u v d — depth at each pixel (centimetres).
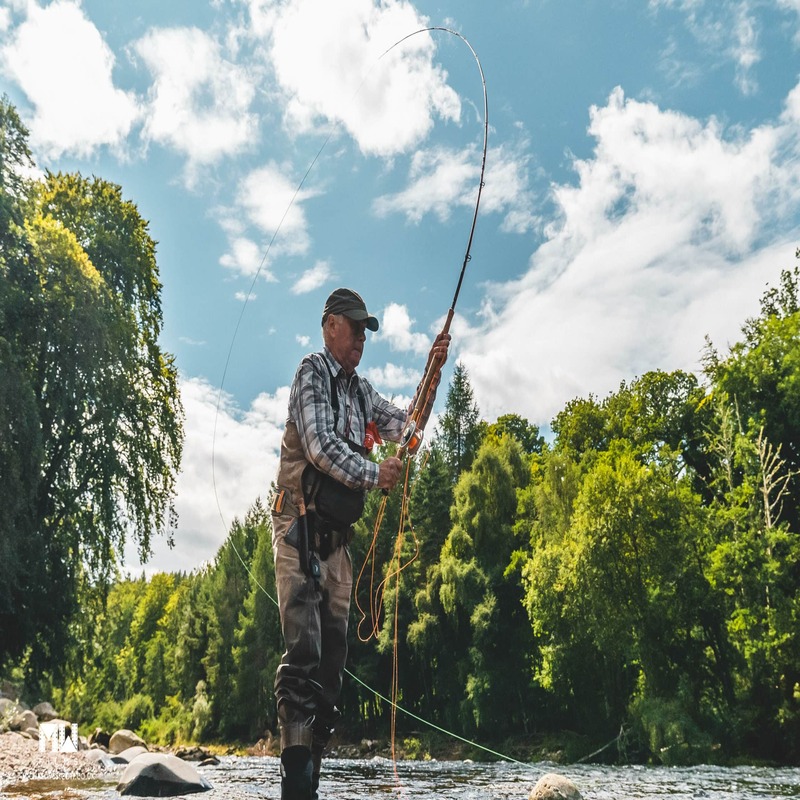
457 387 6281
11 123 2238
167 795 729
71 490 2412
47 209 2900
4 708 1539
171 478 2761
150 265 3038
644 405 4247
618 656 2895
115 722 6675
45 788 717
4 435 1912
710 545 2805
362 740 3719
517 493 3772
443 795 961
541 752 3005
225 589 5503
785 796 1062
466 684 3525
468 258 303
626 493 2789
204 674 5925
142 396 2714
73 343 2327
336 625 262
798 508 3152
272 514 263
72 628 2503
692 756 2330
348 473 248
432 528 4362
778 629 2459
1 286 2128
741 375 3434
